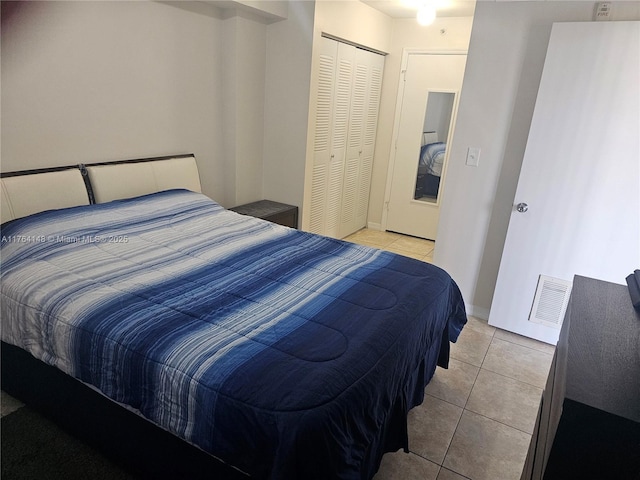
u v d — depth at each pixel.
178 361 1.31
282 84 3.51
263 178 3.85
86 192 2.49
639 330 1.21
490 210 2.93
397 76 4.49
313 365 1.33
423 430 2.03
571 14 2.45
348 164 4.36
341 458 1.20
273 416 1.14
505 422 2.11
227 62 3.29
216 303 1.68
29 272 1.79
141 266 1.95
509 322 2.94
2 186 2.12
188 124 3.16
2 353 1.93
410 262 2.27
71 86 2.41
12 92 2.18
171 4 2.84
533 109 2.65
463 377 2.45
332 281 1.96
